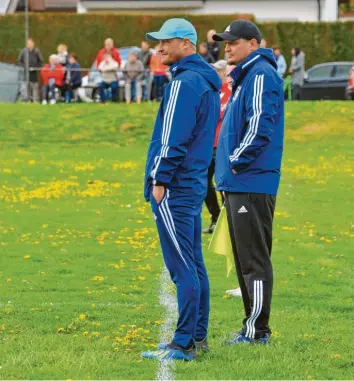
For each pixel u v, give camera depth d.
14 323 20.50
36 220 36.28
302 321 20.77
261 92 18.14
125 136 64.00
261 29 99.62
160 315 21.27
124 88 72.56
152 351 17.83
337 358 17.77
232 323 20.55
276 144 18.52
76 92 75.44
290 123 64.94
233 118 18.61
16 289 24.31
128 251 29.97
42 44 96.38
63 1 113.81
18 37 95.31
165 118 17.30
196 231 17.89
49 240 31.97
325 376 16.70
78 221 36.09
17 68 75.38
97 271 26.72
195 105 17.33
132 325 20.23
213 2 107.38
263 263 18.56
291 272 26.61
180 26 17.70
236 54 18.67
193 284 17.47
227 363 17.33
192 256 17.61
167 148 17.19
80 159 56.72
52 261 28.28
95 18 96.44
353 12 123.69
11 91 75.19
